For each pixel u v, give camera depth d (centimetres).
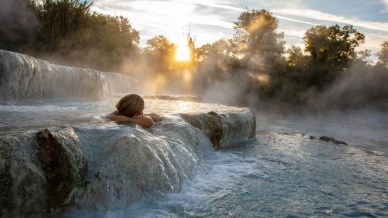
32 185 306
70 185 332
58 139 334
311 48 4259
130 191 379
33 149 315
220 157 657
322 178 555
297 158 698
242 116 844
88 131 400
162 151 439
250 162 632
